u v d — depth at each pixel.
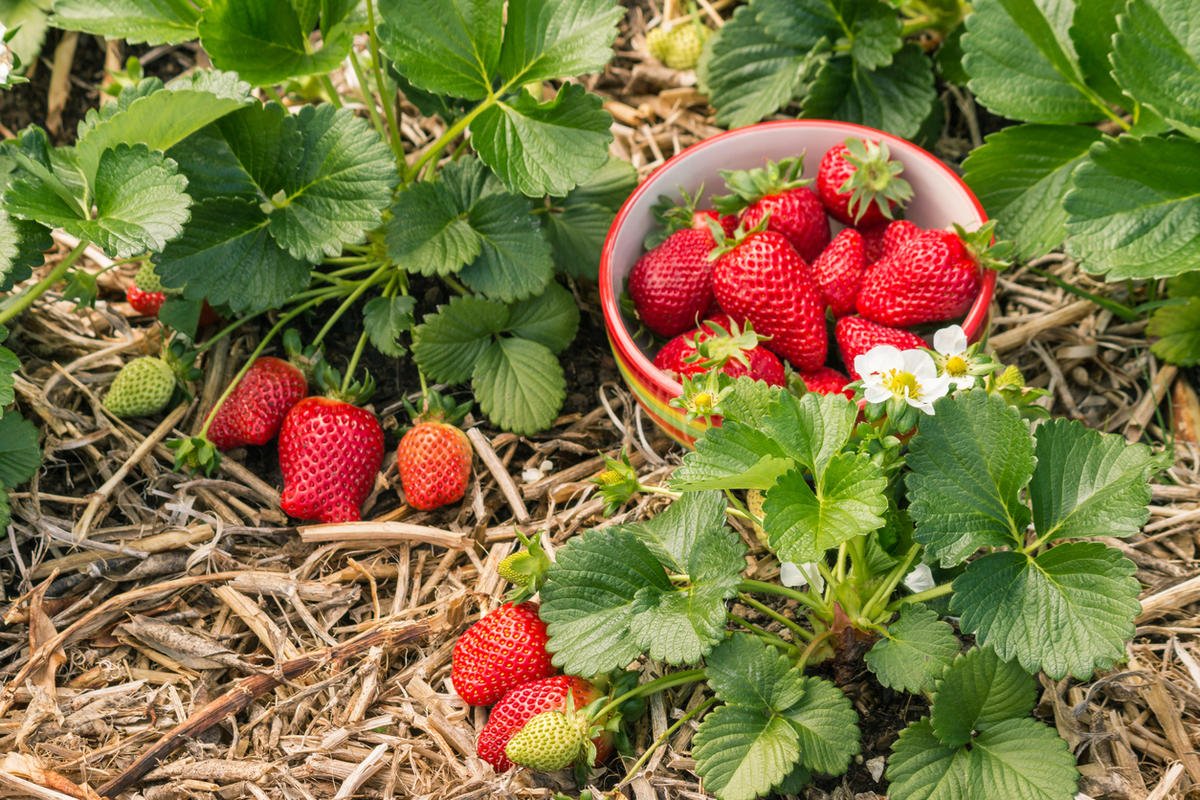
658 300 1.00
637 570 0.94
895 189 0.99
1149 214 0.97
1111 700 0.95
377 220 1.00
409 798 0.94
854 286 0.99
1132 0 0.97
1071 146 1.03
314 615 0.99
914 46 1.08
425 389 1.02
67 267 0.99
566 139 1.00
